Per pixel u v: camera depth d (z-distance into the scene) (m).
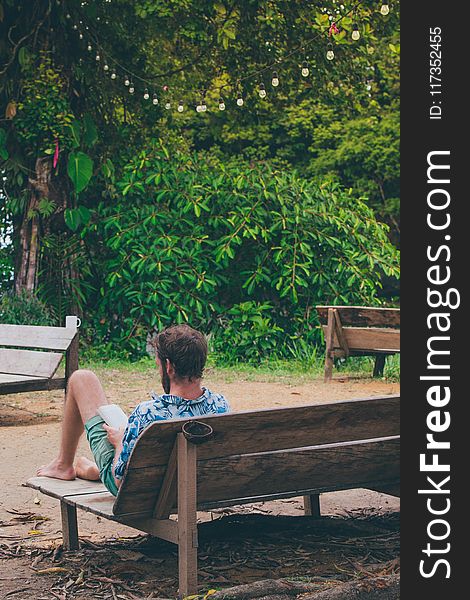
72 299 14.71
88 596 4.21
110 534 5.23
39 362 8.83
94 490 4.61
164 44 16.09
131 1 15.15
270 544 4.88
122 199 15.05
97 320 15.01
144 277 14.63
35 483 4.79
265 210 15.04
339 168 23.33
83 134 14.88
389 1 14.32
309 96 16.47
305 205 14.96
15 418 9.26
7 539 5.13
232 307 15.27
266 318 14.80
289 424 4.09
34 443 7.96
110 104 15.67
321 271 14.92
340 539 4.96
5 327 9.35
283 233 14.69
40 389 8.60
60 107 14.36
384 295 20.66
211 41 15.73
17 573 4.54
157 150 15.49
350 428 4.27
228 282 14.73
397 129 22.56
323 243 14.83
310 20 15.09
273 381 12.33
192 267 14.61
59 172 14.90
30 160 14.77
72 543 4.85
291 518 5.17
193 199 14.71
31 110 14.25
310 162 23.78
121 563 4.63
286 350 14.75
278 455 4.16
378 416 4.35
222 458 4.01
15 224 15.04
